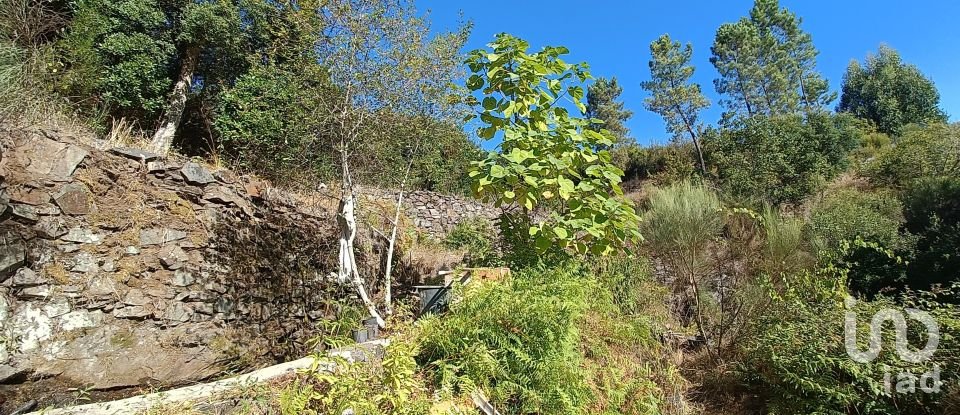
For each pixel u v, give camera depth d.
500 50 3.21
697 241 4.96
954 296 3.83
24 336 3.58
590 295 3.41
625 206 3.06
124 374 3.99
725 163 13.03
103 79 7.14
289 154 5.26
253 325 5.09
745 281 4.82
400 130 4.92
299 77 4.82
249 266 5.28
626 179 21.11
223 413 2.01
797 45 27.78
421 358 2.47
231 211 5.40
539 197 3.14
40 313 3.71
